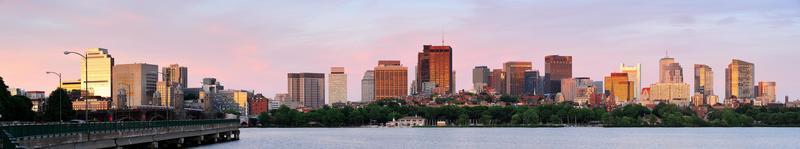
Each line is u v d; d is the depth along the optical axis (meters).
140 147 121.12
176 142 140.38
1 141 75.19
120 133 107.81
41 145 85.00
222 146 157.62
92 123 99.12
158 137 125.00
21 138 80.44
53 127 88.69
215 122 171.38
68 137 92.00
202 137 160.50
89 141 98.12
